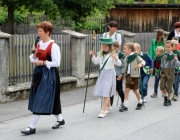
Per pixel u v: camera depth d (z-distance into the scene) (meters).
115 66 8.09
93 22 27.53
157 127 6.93
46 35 6.20
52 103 6.22
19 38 9.12
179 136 6.39
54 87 6.23
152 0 33.25
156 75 9.62
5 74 8.72
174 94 9.54
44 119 7.32
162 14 20.66
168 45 8.92
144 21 20.81
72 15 19.22
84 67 11.01
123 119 7.47
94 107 8.55
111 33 8.79
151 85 11.74
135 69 8.10
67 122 7.15
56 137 6.17
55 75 6.25
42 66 6.21
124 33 12.97
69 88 10.59
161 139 6.21
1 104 8.57
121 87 8.19
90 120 7.34
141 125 7.05
